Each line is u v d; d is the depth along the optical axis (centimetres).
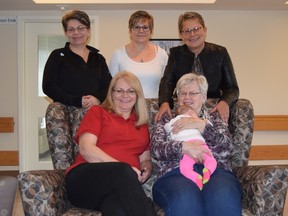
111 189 171
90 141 199
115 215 163
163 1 455
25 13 480
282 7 475
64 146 225
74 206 196
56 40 497
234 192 176
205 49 262
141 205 164
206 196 177
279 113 505
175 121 209
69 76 263
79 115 245
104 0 451
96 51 279
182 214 165
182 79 218
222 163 205
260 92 502
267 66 500
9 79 488
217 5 461
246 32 494
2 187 172
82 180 180
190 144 194
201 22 257
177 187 176
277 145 507
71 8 470
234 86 257
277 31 496
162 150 198
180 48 269
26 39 494
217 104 235
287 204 321
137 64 293
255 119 497
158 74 294
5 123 486
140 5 458
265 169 187
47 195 177
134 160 208
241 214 173
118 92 211
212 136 204
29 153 502
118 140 207
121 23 484
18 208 321
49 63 264
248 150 228
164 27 486
